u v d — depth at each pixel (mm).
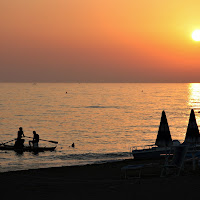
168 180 22062
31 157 45250
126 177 25406
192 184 20797
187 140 27328
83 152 50719
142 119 111562
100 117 119188
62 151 51312
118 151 52125
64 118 115438
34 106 172500
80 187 20844
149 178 24141
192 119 27203
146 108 162125
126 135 73750
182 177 23047
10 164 40438
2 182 22438
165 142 25219
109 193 19328
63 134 76625
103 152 50844
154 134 75062
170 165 24375
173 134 75438
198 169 27344
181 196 18484
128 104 191625
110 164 35312
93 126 92250
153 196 18562
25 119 111688
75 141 65188
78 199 18359
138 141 64625
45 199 18469
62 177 26500
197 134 27156
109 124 96938
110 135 73938
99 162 41125
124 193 19234
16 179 23641
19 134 50812
